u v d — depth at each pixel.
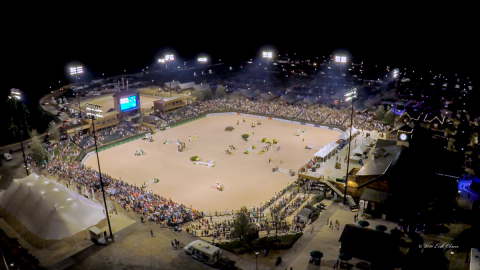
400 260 40.41
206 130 116.12
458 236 46.19
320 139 106.44
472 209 51.16
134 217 57.47
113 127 111.38
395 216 53.09
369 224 51.16
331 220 54.12
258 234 52.41
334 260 43.53
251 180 79.25
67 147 93.69
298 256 44.97
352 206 57.78
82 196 60.12
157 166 87.19
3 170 77.75
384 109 123.19
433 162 64.25
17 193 57.03
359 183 60.84
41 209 51.69
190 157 92.62
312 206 57.38
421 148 69.12
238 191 73.81
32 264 44.47
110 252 47.59
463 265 39.81
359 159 75.69
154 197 67.31
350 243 42.84
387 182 56.53
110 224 54.91
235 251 47.41
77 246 49.09
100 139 101.56
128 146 101.12
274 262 44.00
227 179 79.81
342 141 96.19
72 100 147.25
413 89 165.25
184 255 46.84
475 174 70.31
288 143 103.50
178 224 56.16
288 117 126.81
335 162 77.12
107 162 89.44
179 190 74.38
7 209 55.53
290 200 66.81
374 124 110.38
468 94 151.25
